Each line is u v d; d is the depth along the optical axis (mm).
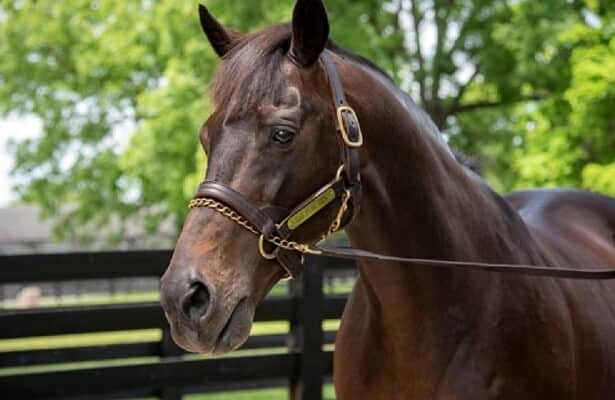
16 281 4289
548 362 2580
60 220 18359
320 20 2285
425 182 2549
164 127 12430
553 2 10812
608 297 2998
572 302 2771
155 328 4730
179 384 4707
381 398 2650
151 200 15055
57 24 16594
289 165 2242
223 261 2182
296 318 5043
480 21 13406
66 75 17578
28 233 42125
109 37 14664
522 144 11914
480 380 2494
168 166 12906
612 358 2840
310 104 2283
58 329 4445
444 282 2533
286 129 2227
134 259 4602
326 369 5086
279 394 7168
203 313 2137
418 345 2543
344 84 2432
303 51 2311
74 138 17125
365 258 2361
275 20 11250
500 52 13008
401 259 2389
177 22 13102
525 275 2650
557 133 8969
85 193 16922
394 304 2537
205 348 2145
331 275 8109
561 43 10195
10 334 4320
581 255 3053
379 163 2477
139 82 16078
